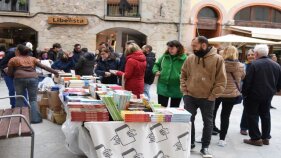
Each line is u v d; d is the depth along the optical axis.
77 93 6.02
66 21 17.67
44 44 17.75
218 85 5.48
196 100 5.67
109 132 4.57
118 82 8.33
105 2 17.84
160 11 17.97
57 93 7.45
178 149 4.89
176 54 6.72
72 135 5.25
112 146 4.58
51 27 17.75
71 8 17.69
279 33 17.14
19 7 17.67
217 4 18.45
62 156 5.46
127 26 17.95
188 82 5.71
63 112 7.43
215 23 18.77
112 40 19.19
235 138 7.05
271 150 6.38
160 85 6.85
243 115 7.31
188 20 18.23
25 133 4.20
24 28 18.91
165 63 6.80
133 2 18.05
